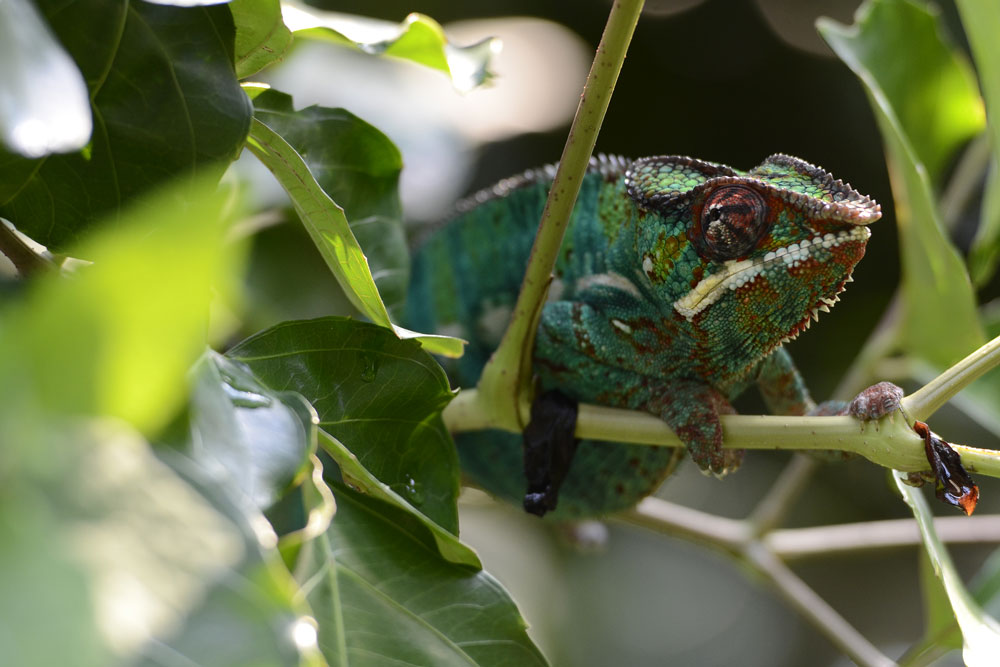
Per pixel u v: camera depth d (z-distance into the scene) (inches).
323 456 13.1
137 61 11.8
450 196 22.1
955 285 17.1
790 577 19.4
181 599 8.4
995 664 13.3
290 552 11.8
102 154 11.8
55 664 7.3
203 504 9.0
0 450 7.7
